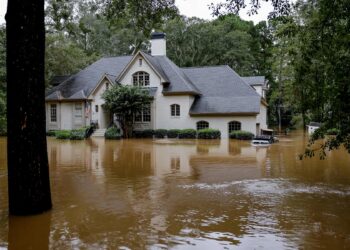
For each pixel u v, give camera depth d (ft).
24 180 24.07
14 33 23.17
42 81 24.39
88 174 40.78
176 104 102.47
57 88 113.09
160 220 23.27
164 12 37.14
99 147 72.54
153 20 37.78
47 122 111.65
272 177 38.42
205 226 22.03
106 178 38.22
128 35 163.53
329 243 19.06
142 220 23.29
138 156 57.41
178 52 173.99
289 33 33.42
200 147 72.28
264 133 95.71
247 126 96.99
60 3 43.78
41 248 18.71
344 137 24.93
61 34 124.26
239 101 100.12
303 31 32.19
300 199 28.58
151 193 30.96
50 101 109.91
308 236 20.12
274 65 135.13
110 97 96.73
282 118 161.79
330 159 52.65
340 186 33.58
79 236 20.40
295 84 32.65
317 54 29.50
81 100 107.14
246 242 19.30
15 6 23.06
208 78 111.14
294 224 22.27
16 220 23.24
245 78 124.47
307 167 45.39
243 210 25.50
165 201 28.19
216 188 32.86
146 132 101.09
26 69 23.34
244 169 43.98
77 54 132.98
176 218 23.68
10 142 23.97
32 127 24.02
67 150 66.69
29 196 24.29
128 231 21.18
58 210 25.57
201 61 172.96
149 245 18.97
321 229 21.29
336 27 27.63
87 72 117.29
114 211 25.40
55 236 20.42
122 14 37.50
